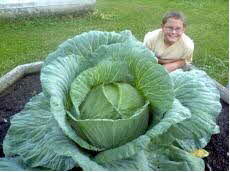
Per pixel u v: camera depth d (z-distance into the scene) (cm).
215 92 290
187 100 277
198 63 497
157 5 731
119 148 239
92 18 650
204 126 266
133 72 260
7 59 491
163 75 251
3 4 612
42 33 584
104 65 251
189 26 629
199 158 286
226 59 512
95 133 241
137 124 246
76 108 245
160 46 396
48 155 264
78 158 235
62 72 258
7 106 373
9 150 273
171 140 266
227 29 621
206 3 748
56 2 641
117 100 247
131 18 657
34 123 282
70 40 290
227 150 325
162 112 254
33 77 422
